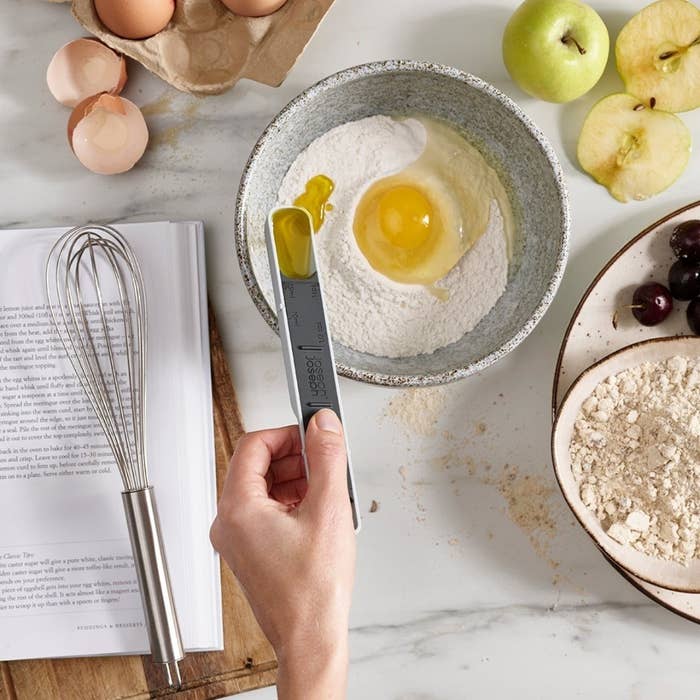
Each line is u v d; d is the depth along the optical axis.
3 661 0.99
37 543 0.99
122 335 0.99
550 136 1.02
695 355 0.94
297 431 0.85
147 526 0.93
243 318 1.02
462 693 1.01
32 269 1.00
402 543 1.02
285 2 0.95
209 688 0.99
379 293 0.97
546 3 0.91
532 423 1.01
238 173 1.01
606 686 1.01
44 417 0.99
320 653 0.71
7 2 1.02
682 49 0.96
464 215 0.99
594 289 0.96
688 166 1.02
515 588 1.01
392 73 0.91
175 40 0.96
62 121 1.02
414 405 1.01
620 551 0.94
